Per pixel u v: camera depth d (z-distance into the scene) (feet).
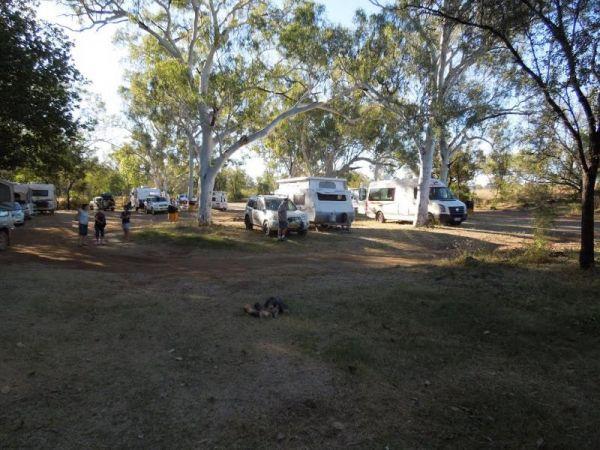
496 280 32.09
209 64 74.49
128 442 11.98
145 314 24.07
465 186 162.20
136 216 128.57
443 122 48.29
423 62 66.95
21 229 83.51
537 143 40.55
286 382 15.76
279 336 20.62
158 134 146.82
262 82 70.38
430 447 11.97
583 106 32.73
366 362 17.70
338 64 72.79
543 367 17.63
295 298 28.07
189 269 40.88
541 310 24.93
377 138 117.29
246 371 16.66
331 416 13.51
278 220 63.82
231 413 13.55
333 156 130.00
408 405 14.34
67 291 29.17
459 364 17.78
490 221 101.14
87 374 16.24
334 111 81.71
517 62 34.53
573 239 62.44
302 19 67.62
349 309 25.34
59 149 61.72
